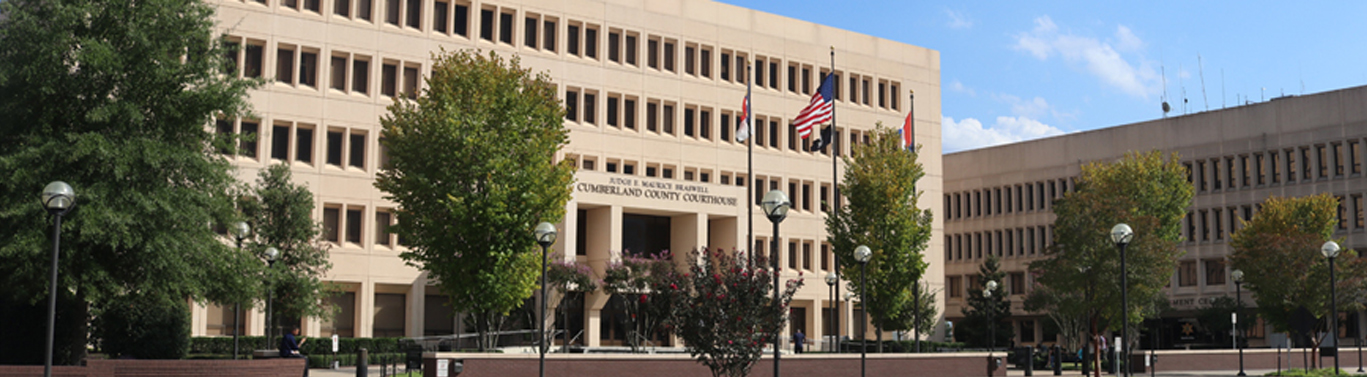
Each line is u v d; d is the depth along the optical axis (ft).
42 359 99.19
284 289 132.05
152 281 96.27
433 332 176.04
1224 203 259.60
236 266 102.78
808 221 214.07
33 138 91.09
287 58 168.04
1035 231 286.25
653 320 154.81
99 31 95.91
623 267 159.33
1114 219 130.93
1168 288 267.39
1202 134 265.13
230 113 102.06
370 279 169.07
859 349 192.24
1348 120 240.32
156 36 96.73
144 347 106.52
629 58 198.90
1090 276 129.90
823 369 118.21
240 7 163.53
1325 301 162.61
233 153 106.11
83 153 88.69
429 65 177.47
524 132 113.50
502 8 185.26
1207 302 257.96
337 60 172.14
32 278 90.84
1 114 92.48
